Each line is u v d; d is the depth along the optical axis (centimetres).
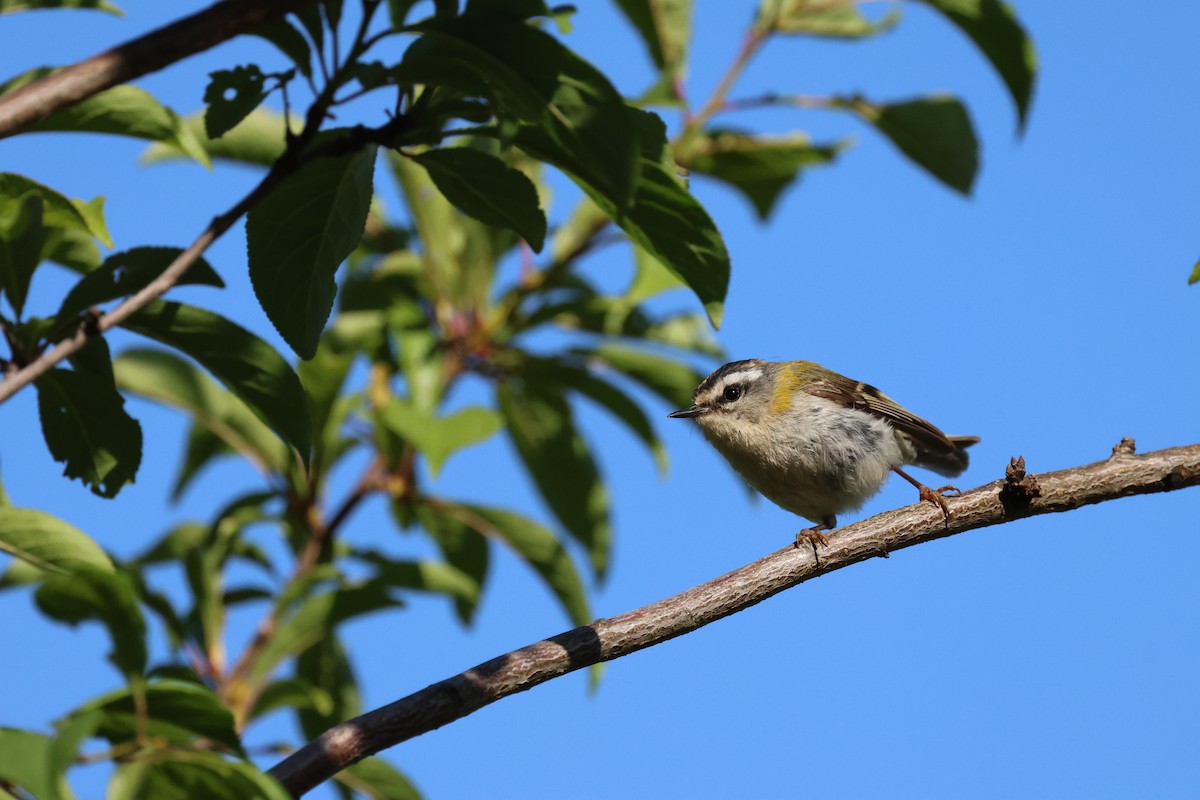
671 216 787
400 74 681
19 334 785
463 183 787
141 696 614
